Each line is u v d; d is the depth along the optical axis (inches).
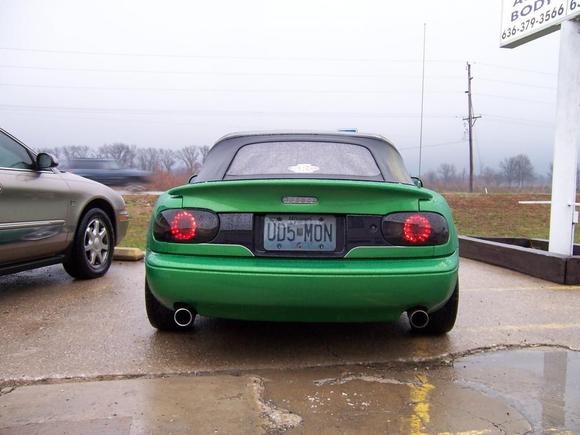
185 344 128.9
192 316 118.7
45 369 111.3
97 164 996.6
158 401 96.6
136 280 203.3
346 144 139.0
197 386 103.7
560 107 242.4
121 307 162.2
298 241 110.3
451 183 1903.3
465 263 265.4
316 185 108.3
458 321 151.6
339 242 110.5
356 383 106.4
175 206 115.0
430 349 126.6
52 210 178.4
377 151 138.3
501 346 129.9
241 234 110.7
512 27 274.7
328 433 85.7
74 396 98.6
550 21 245.8
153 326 136.6
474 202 765.3
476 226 547.5
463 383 106.9
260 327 143.8
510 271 238.5
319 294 107.7
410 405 96.2
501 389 103.8
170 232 113.3
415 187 122.0
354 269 107.7
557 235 240.7
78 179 199.9
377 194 111.3
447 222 116.0
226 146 139.9
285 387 104.0
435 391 102.7
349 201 110.5
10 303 165.9
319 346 128.7
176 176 1359.5
